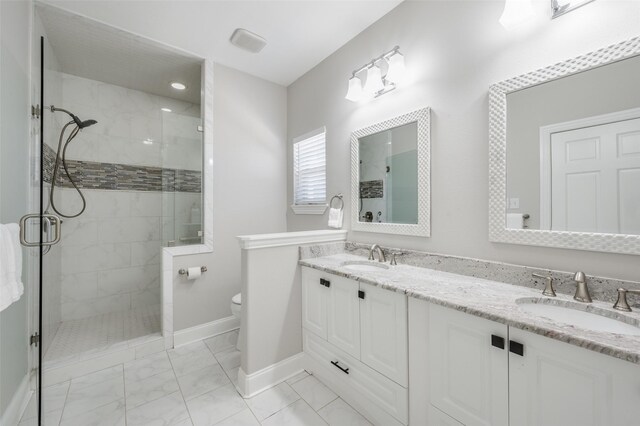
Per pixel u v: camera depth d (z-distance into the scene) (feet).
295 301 6.23
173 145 8.22
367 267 6.10
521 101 4.26
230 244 8.62
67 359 6.20
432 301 3.67
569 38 3.82
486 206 4.69
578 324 3.44
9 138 4.68
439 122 5.37
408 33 5.93
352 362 5.03
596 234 3.55
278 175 9.85
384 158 6.46
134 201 10.02
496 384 3.15
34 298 5.67
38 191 5.71
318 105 8.54
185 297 7.70
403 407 4.15
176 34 7.06
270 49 7.76
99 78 9.19
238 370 5.92
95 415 4.87
